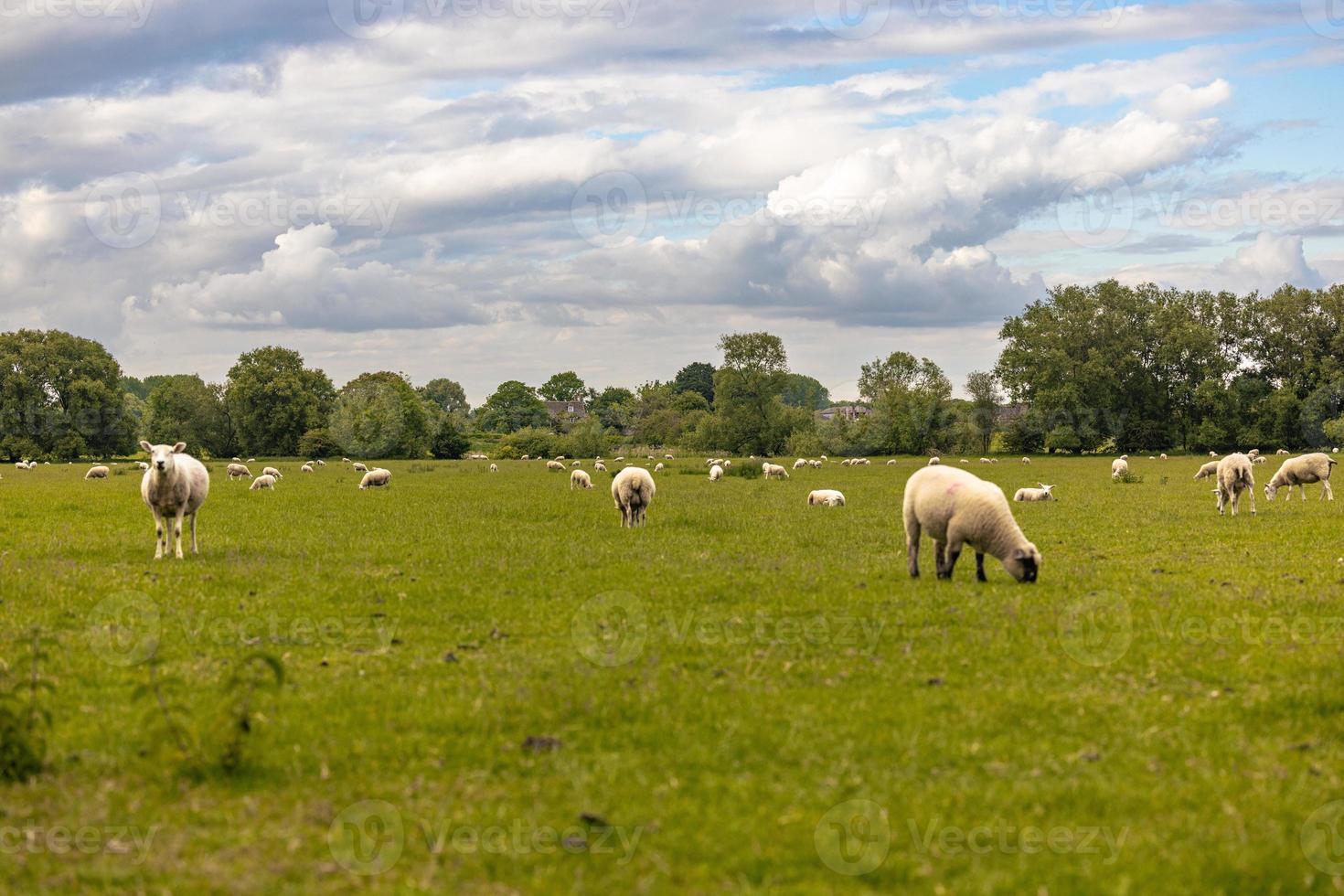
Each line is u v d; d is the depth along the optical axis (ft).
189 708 34.53
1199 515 107.34
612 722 33.58
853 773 29.22
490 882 23.22
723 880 23.16
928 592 55.62
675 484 189.57
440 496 145.59
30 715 30.17
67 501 129.90
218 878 23.17
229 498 139.95
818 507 123.95
